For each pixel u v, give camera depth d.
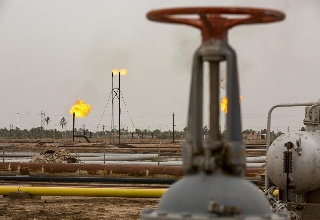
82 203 24.89
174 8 5.69
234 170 5.70
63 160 36.12
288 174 15.18
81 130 136.50
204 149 5.75
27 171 28.56
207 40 5.84
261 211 5.54
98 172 28.00
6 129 157.62
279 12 5.79
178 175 27.34
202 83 5.88
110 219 21.33
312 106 15.56
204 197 5.54
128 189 24.92
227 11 5.61
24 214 22.19
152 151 55.78
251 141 83.88
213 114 5.91
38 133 151.50
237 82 5.80
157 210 5.77
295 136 15.38
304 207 15.23
